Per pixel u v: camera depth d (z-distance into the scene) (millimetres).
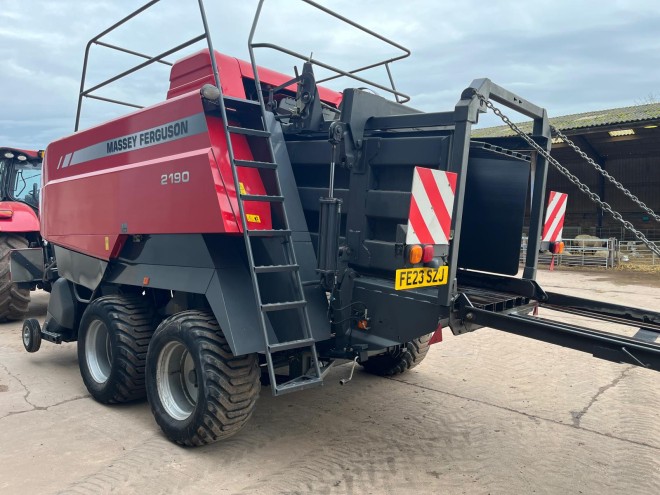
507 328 2926
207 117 3400
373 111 3492
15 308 6871
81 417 3914
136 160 3955
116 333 3916
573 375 4973
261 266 3270
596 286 10898
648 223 20438
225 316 3148
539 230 3756
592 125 16359
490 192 3818
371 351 3295
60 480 2980
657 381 4797
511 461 3299
